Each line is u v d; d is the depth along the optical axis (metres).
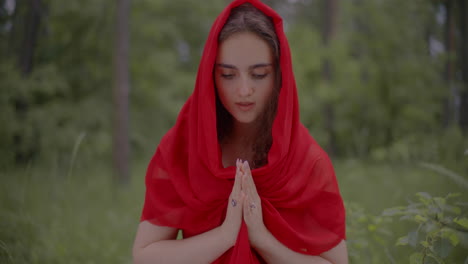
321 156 1.56
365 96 10.28
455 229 1.66
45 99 10.63
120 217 4.44
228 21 1.41
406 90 9.90
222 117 1.59
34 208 3.72
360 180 5.17
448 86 10.18
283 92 1.42
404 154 6.31
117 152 7.00
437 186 2.82
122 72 7.04
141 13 11.19
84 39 10.92
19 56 10.26
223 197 1.50
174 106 12.15
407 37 10.33
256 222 1.44
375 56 10.38
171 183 1.55
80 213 4.32
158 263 1.46
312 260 1.48
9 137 8.61
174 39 12.62
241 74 1.39
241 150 1.61
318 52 10.52
